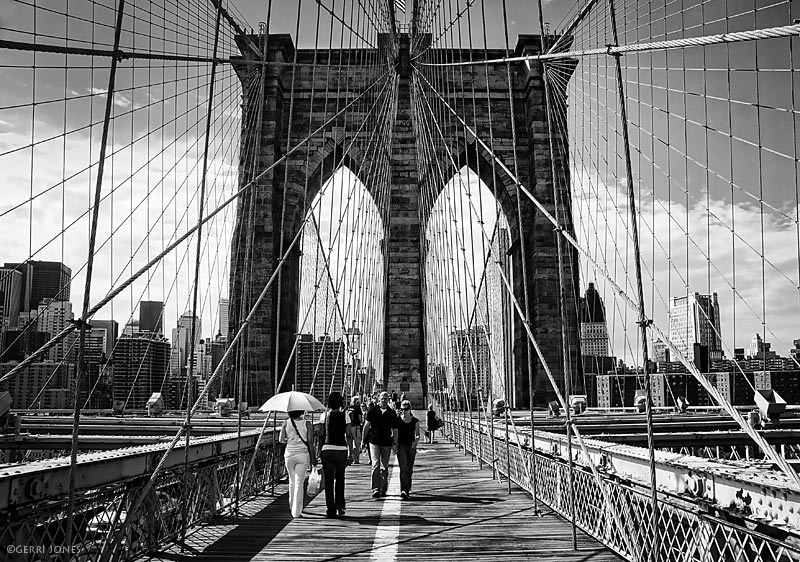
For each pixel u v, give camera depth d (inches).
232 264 1956.2
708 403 1815.9
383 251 2062.0
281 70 2145.7
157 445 391.2
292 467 465.7
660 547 279.4
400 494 576.1
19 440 1097.4
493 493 575.8
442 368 1379.2
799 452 1009.5
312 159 2170.3
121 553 317.7
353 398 876.6
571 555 342.6
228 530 413.4
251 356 1926.7
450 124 2170.3
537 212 2073.1
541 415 1549.0
